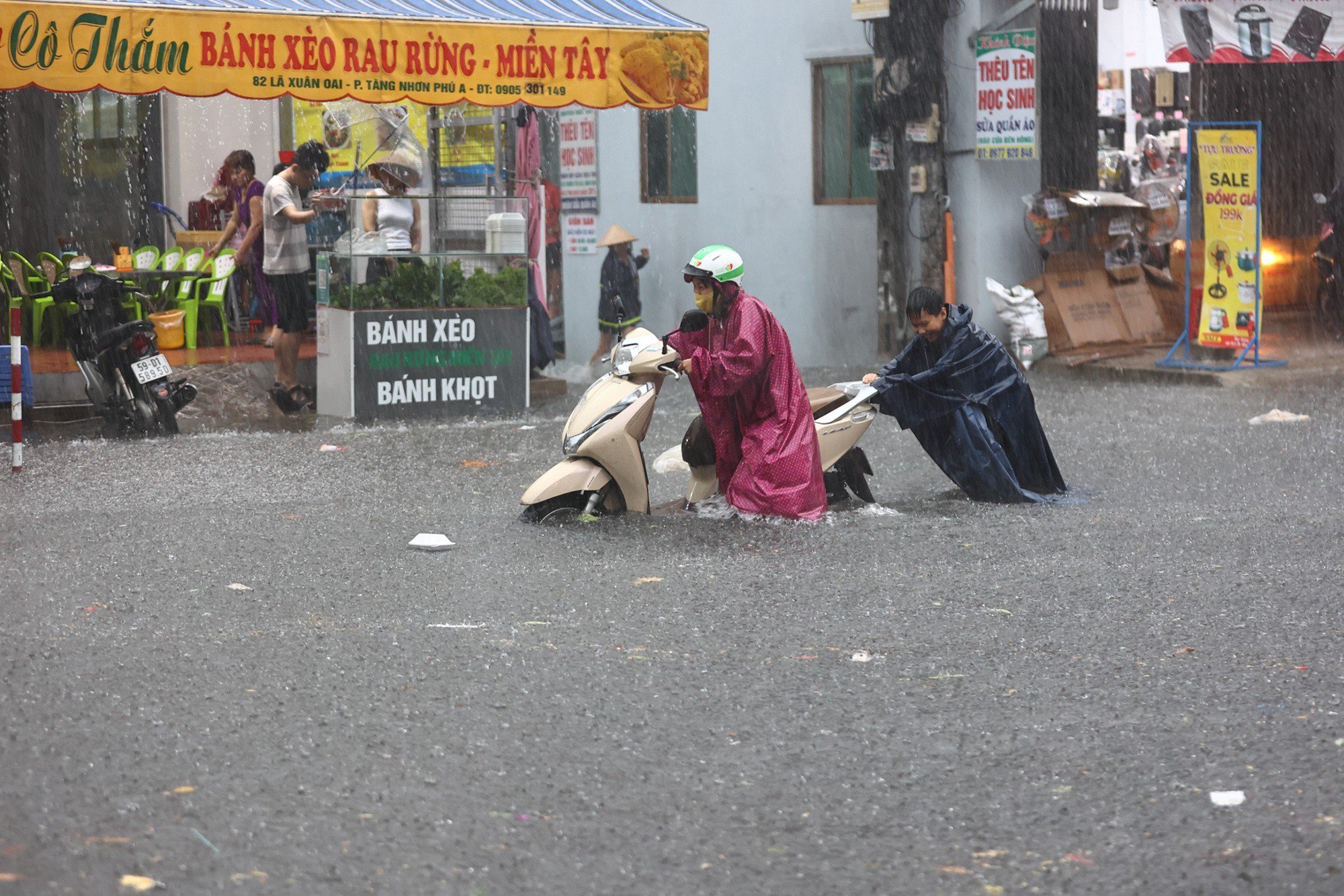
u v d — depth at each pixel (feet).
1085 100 64.75
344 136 55.62
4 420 45.32
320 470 36.73
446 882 13.26
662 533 28.43
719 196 68.03
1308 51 54.08
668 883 13.28
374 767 16.01
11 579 24.77
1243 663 19.77
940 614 22.36
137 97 71.77
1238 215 53.72
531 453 39.63
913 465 36.94
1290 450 38.14
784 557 26.23
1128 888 13.17
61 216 72.38
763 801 15.12
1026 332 59.26
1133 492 32.73
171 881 13.21
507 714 17.75
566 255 72.84
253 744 16.69
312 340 56.95
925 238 61.62
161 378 42.70
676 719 17.58
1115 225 62.59
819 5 63.67
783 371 29.50
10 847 13.89
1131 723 17.43
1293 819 14.58
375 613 22.54
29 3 39.75
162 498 32.63
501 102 45.52
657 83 47.67
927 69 60.13
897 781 15.66
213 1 42.91
